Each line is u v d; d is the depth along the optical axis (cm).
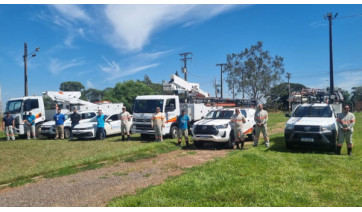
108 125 1731
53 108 2177
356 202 536
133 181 735
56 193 648
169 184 639
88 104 2272
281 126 2248
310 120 1084
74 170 865
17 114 1781
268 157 933
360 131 1683
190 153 1131
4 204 584
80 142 1523
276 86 4812
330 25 2520
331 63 2509
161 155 1106
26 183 742
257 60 4441
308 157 939
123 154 1091
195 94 1964
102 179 761
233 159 887
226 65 4662
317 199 549
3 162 1012
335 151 1057
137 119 1534
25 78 2861
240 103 2075
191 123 1683
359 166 813
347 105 987
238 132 1188
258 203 528
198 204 526
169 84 2128
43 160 1038
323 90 1828
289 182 655
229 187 618
